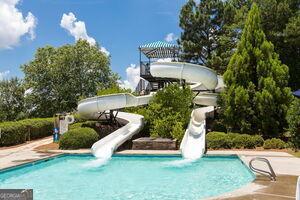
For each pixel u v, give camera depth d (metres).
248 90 22.72
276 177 11.52
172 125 22.61
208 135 20.69
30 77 47.81
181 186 12.62
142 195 11.38
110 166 17.00
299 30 32.09
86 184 13.20
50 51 48.47
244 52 23.22
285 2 34.19
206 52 44.09
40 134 28.19
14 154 18.97
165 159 18.55
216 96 26.25
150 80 40.50
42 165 17.17
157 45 41.41
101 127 25.42
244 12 37.53
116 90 28.30
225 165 16.61
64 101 46.44
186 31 44.22
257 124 22.36
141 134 24.53
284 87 22.78
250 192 9.51
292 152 18.38
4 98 48.88
